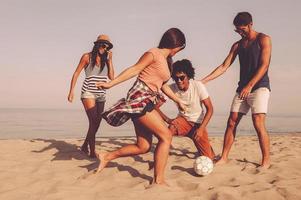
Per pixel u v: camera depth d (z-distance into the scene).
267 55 4.32
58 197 3.28
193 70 4.54
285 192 3.38
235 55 4.85
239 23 4.43
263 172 4.18
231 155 5.45
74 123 73.44
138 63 3.29
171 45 3.38
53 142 6.88
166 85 3.78
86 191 3.46
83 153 5.63
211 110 4.57
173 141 7.45
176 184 3.69
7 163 4.82
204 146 4.77
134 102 3.31
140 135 3.69
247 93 4.31
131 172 4.12
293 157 5.16
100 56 5.10
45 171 4.33
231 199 3.21
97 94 5.15
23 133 32.31
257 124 4.46
